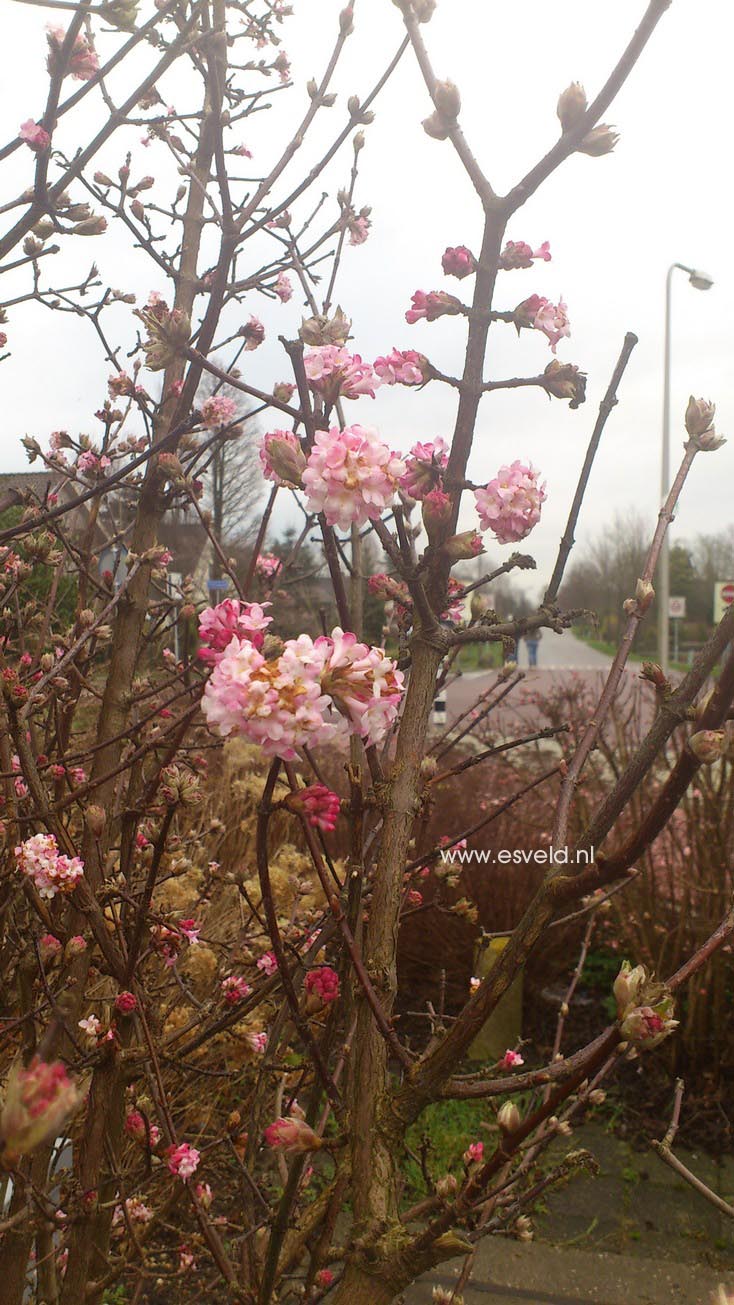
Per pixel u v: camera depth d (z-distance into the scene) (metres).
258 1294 1.24
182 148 2.49
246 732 0.88
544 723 6.39
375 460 1.04
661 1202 3.21
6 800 1.73
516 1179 1.49
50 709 2.30
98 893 1.63
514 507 1.15
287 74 2.74
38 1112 0.67
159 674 2.85
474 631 1.13
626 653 1.36
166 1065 1.73
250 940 2.49
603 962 4.67
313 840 1.00
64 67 1.67
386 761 1.71
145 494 2.12
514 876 4.40
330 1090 1.09
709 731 0.83
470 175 1.11
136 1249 1.83
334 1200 1.17
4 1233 1.64
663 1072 4.00
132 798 2.08
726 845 4.12
